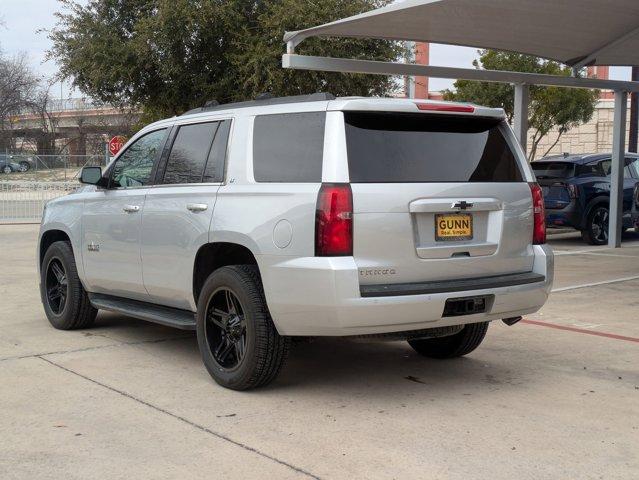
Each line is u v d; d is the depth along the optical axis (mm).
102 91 18250
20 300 9430
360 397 5527
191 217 5930
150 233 6379
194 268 5949
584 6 10930
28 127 54375
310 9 16219
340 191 5008
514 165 5867
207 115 6234
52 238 8023
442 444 4594
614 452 4477
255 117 5750
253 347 5383
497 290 5441
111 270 6930
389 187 5137
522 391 5676
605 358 6648
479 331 6340
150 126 6863
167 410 5207
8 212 23359
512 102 23672
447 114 5508
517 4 10664
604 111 33250
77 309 7516
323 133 5227
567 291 10000
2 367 6266
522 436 4730
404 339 5512
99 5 17812
